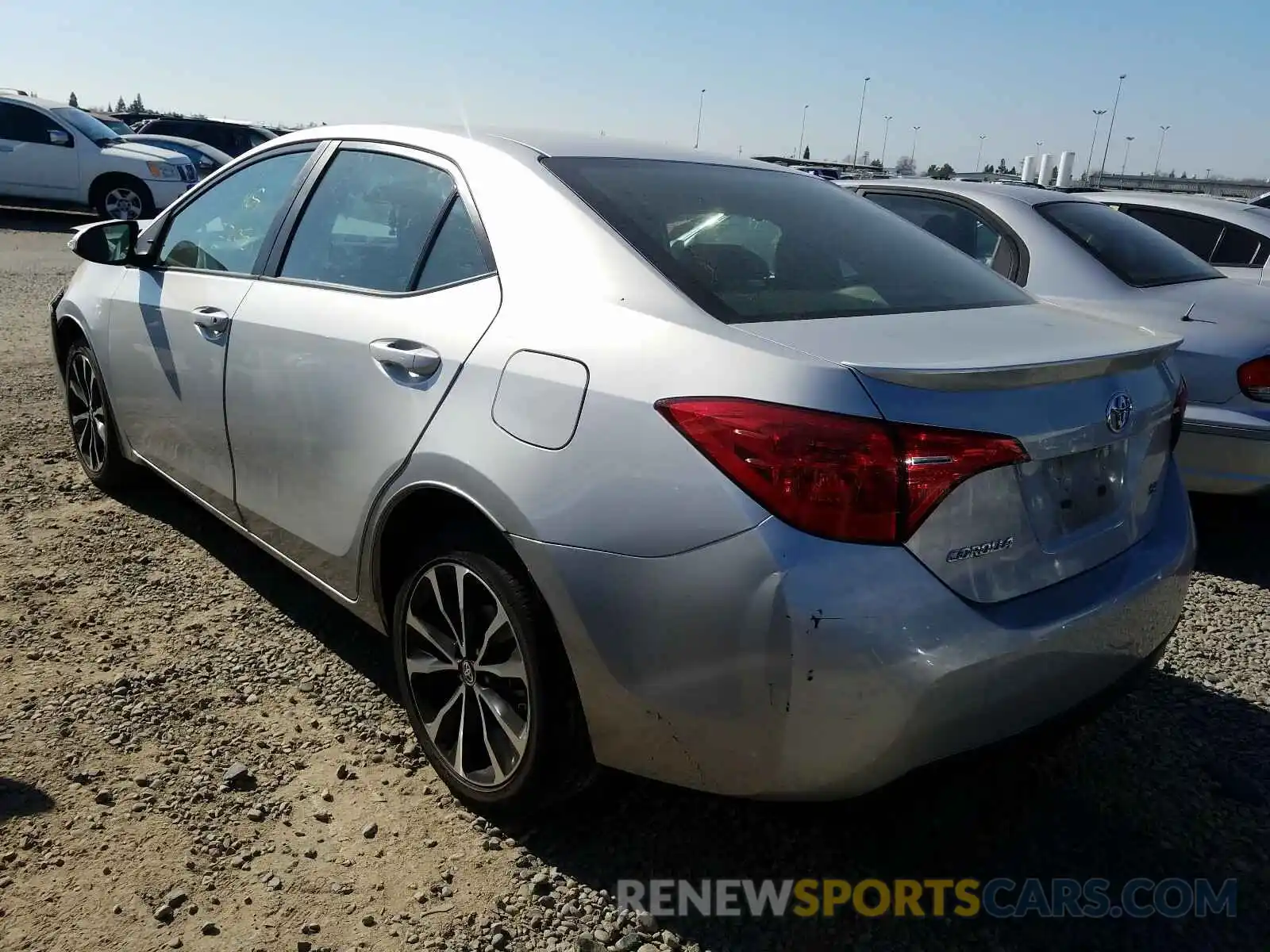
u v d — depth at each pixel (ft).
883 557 6.16
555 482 6.99
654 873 7.73
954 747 6.51
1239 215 20.94
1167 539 8.22
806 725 6.19
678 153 10.05
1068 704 7.13
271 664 10.40
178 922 6.97
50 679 9.81
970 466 6.35
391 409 8.36
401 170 9.64
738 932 7.22
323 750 9.01
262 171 11.50
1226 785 9.14
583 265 7.73
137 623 11.06
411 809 8.30
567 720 7.39
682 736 6.68
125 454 13.73
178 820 7.95
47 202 51.98
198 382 11.10
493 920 7.18
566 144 9.37
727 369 6.54
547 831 8.11
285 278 10.27
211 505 11.60
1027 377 6.63
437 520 8.52
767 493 6.17
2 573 12.01
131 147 52.60
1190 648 11.93
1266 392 13.75
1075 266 15.81
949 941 7.24
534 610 7.27
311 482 9.43
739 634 6.22
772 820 8.41
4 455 16.28
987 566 6.60
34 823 7.80
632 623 6.63
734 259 7.95
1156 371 8.26
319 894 7.30
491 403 7.55
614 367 6.95
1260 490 14.02
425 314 8.47
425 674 8.53
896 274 8.70
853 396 6.22
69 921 6.89
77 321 13.96
